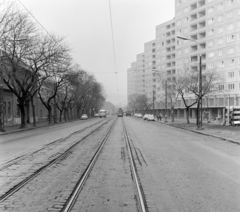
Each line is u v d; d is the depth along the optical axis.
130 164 9.81
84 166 9.41
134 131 26.83
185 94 73.81
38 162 10.20
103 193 6.24
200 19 69.94
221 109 60.44
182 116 77.44
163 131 27.64
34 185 6.94
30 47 29.38
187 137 21.17
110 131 26.28
